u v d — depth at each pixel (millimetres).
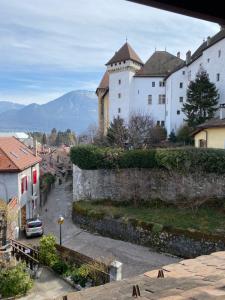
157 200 27828
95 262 15070
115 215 26125
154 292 4277
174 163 26672
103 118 68688
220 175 25328
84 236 26031
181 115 53969
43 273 15625
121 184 29609
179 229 21969
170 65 59469
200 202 25438
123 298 4184
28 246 17797
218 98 44469
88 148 31031
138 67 60750
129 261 21000
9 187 26484
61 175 55094
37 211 33781
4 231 15945
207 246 20469
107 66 61594
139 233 23984
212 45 45469
